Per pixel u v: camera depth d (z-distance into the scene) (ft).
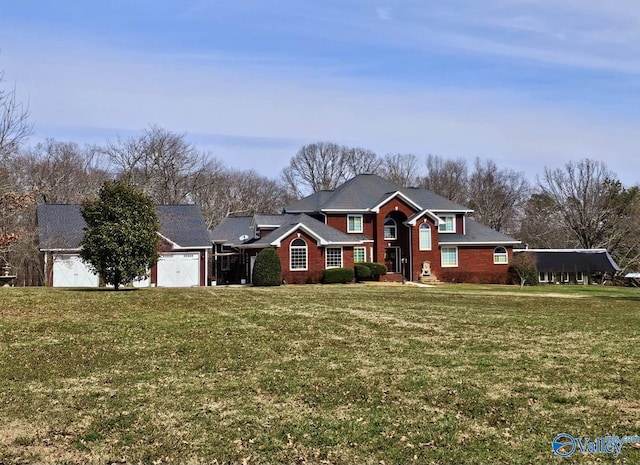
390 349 39.09
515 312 62.95
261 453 20.77
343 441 21.80
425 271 136.05
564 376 31.50
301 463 19.90
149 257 81.97
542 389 28.78
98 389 28.76
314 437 22.20
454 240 140.26
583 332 47.73
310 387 29.17
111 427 23.34
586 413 25.02
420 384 29.63
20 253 113.91
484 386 29.37
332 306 65.57
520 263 137.28
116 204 79.77
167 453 20.75
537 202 220.02
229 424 23.73
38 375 31.42
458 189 256.93
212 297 73.56
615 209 194.49
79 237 115.96
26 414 24.84
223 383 29.96
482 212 243.81
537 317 58.18
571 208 202.90
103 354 36.96
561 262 152.25
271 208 251.80
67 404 26.27
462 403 26.43
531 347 40.27
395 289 102.53
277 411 25.38
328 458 20.29
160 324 49.39
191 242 122.93
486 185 250.78
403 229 139.85
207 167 216.74
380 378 30.94
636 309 70.03
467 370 32.86
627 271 178.09
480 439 21.93
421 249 136.56
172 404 26.35
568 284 148.15
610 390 28.68
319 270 123.03
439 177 261.65
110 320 51.26
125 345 40.01
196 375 31.65
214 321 51.52
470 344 41.27
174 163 200.34
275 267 113.80
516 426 23.35
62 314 54.24
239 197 239.30
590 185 199.82
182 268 121.80
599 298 89.15
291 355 36.94
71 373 31.96
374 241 137.49
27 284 118.83
